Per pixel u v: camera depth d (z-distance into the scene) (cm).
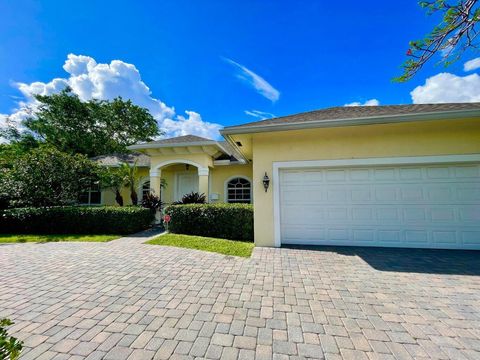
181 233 900
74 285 412
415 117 595
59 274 468
